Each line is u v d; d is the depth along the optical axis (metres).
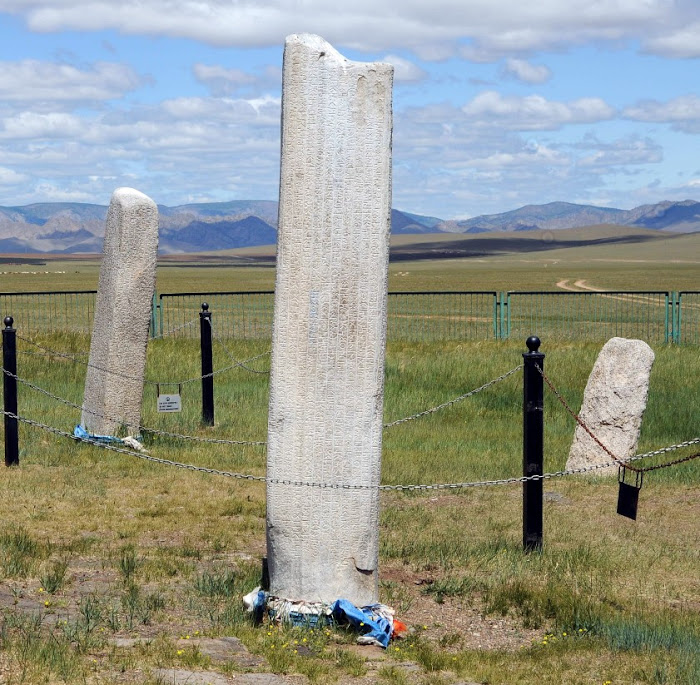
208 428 16.19
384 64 7.21
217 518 11.02
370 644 7.23
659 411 17.95
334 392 7.27
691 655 7.03
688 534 10.99
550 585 8.73
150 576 8.66
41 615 7.16
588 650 7.27
